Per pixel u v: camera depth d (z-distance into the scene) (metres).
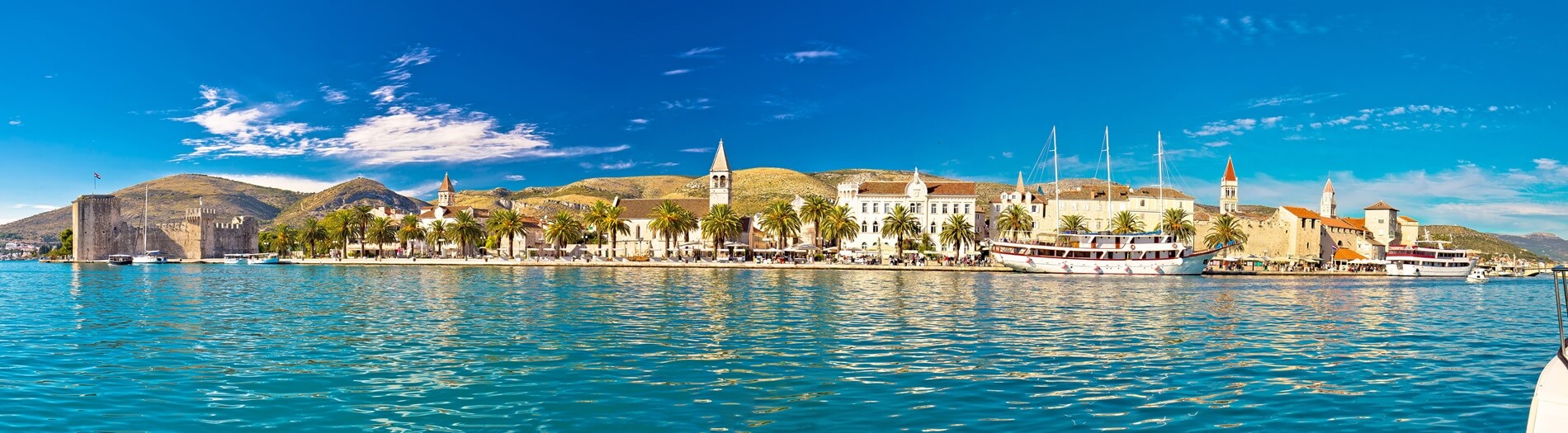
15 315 54.09
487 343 40.22
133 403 26.30
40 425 23.56
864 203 190.38
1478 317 59.41
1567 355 18.16
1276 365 34.28
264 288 85.94
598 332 44.72
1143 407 26.06
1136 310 60.81
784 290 81.69
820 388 28.88
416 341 41.12
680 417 24.53
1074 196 199.75
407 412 25.17
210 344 39.88
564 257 194.00
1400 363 35.28
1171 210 174.62
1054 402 26.67
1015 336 43.97
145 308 59.34
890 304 64.38
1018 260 136.38
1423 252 154.00
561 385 29.28
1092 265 131.00
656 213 179.88
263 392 28.14
